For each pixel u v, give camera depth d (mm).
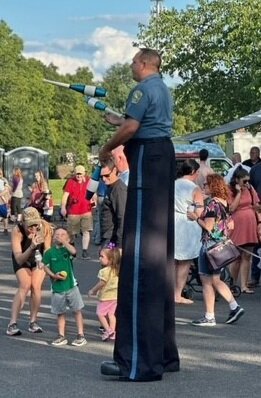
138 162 7242
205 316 10289
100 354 8648
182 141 30297
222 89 39125
